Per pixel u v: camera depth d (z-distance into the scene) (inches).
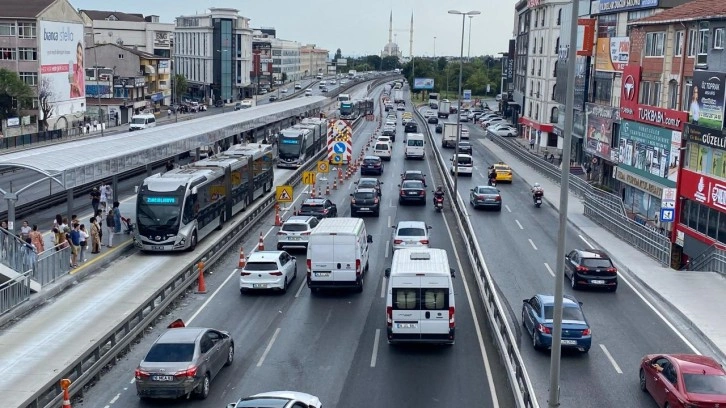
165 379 738.8
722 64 1553.9
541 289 1246.9
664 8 2178.9
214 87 6879.9
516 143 4089.6
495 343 944.9
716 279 1341.0
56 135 3528.5
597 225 1886.1
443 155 3415.4
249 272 1183.6
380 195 2160.4
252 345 946.7
